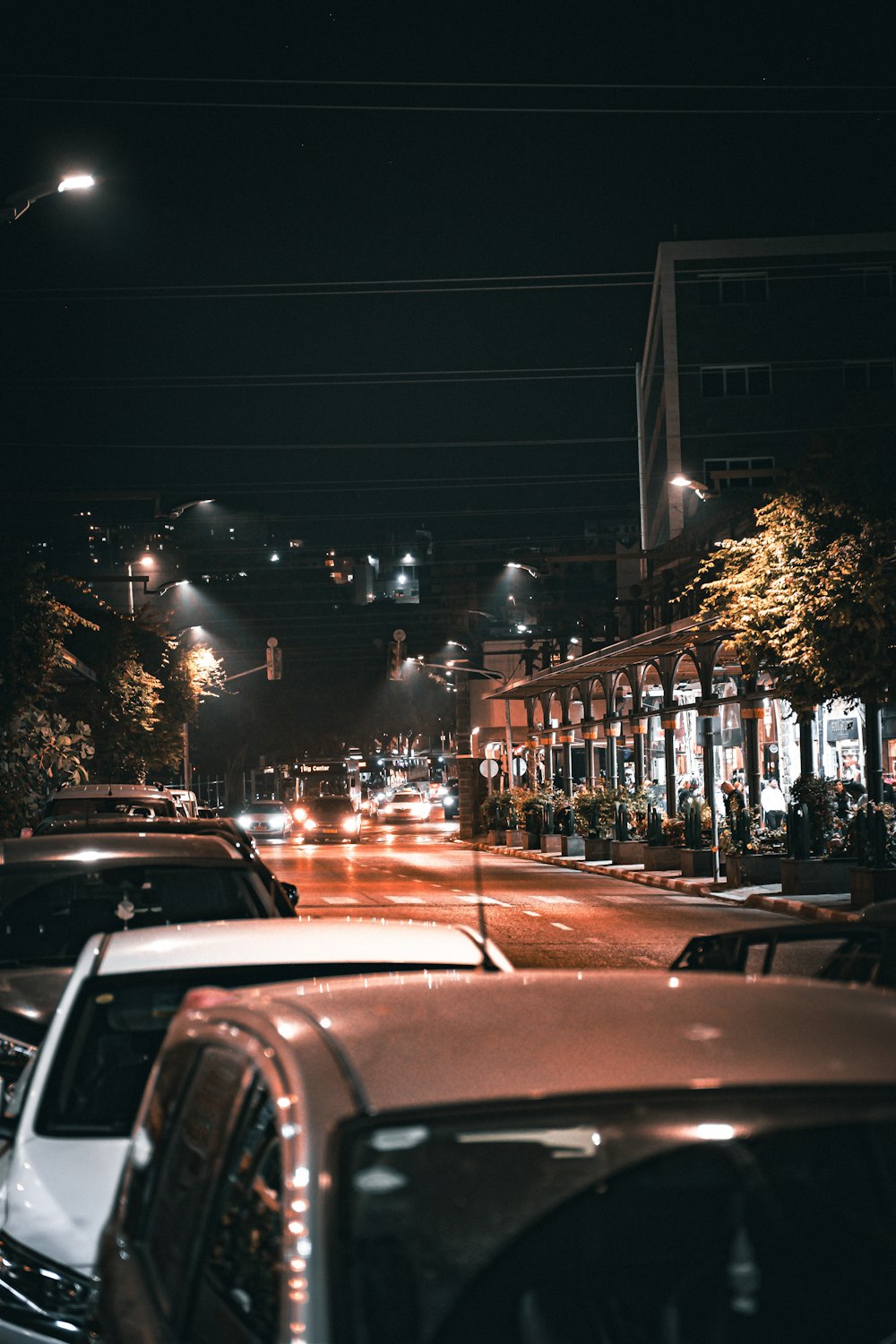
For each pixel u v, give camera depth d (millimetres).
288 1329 2250
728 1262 2457
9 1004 6801
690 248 64250
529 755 63062
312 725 83812
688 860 33594
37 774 28062
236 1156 2818
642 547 78375
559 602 100250
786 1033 2762
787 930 6078
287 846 64000
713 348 63938
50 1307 4605
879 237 64062
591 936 21453
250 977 5422
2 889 7945
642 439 79812
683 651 36719
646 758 57094
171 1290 2895
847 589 23891
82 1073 5125
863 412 25016
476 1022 2865
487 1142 2443
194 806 26875
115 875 8180
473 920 24219
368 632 86500
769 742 45062
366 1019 2920
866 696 24609
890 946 5859
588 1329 2391
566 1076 2559
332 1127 2438
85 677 41719
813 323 64000
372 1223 2354
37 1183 4797
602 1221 2443
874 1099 2473
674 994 3080
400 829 85438
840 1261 2471
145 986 5324
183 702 57562
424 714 86062
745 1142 2438
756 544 25328
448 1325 2338
